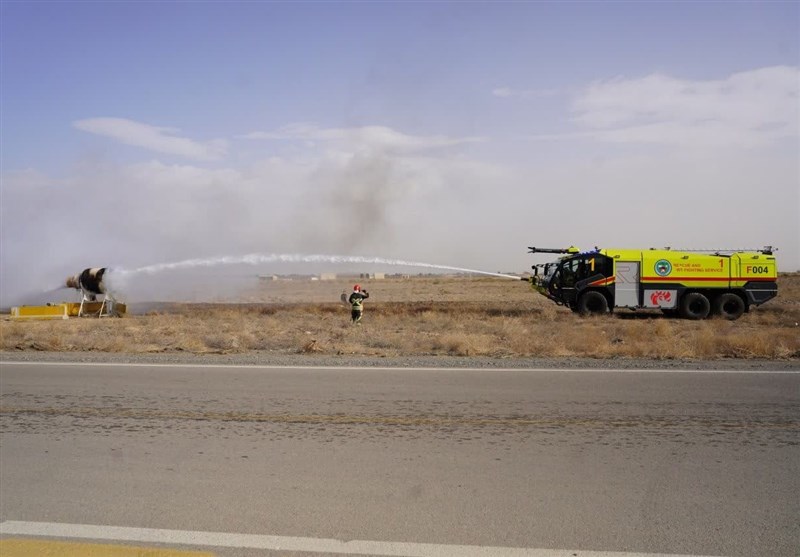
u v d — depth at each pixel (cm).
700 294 2844
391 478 641
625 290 2872
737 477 637
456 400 993
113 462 694
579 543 492
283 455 716
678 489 605
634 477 639
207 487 617
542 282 3106
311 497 590
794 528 517
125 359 1444
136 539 505
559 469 664
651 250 2894
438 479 637
